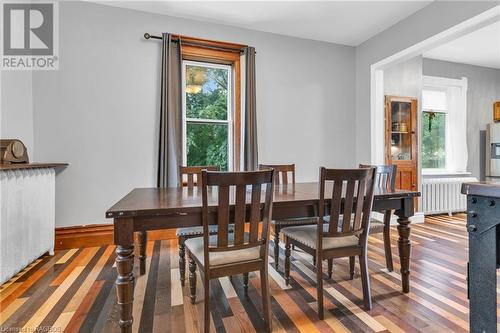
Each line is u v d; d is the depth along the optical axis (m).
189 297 1.91
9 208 2.04
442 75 4.80
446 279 2.17
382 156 3.90
